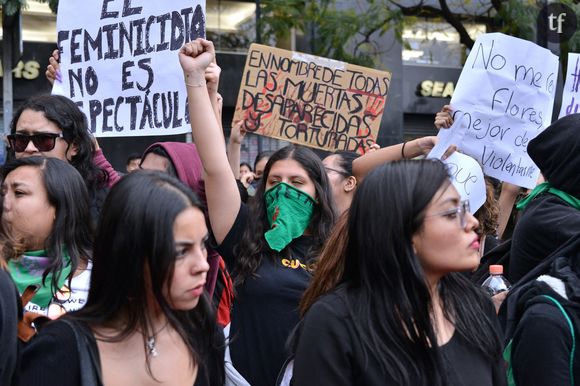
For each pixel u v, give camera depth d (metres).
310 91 4.56
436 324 2.11
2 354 1.87
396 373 1.99
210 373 2.18
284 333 3.03
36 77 12.10
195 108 2.83
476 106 4.20
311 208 3.29
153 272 1.88
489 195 4.20
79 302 2.61
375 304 2.06
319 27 12.15
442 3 11.72
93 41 3.96
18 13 7.80
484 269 3.52
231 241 2.91
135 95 3.89
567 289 2.40
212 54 2.88
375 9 12.30
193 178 3.26
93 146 3.66
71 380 1.86
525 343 2.35
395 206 2.05
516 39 4.23
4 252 2.55
